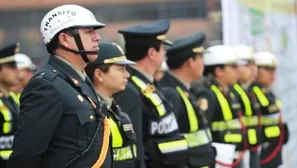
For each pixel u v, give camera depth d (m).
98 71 8.70
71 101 6.96
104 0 39.38
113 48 8.80
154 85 10.20
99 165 7.04
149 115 9.70
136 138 9.18
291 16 16.31
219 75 12.91
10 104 12.05
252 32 14.99
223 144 11.95
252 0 14.99
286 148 16.69
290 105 16.62
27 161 6.76
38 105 6.82
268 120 14.92
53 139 6.93
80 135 6.96
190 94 11.12
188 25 38.16
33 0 39.19
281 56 16.16
